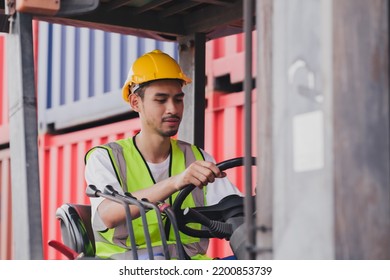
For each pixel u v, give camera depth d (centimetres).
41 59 864
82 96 809
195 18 427
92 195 320
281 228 232
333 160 218
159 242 363
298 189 228
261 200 243
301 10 231
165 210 306
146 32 438
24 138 287
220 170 352
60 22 416
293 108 231
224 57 671
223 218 360
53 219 828
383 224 219
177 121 375
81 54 815
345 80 220
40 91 860
